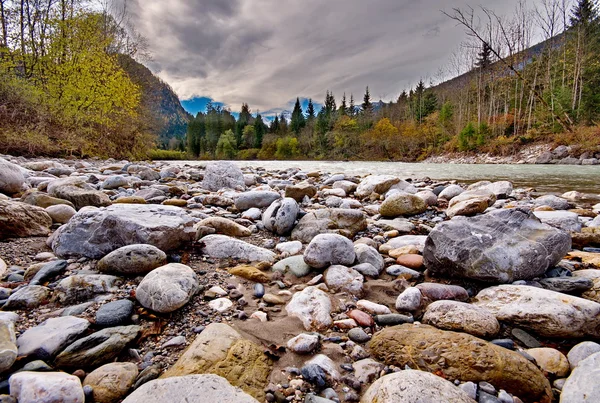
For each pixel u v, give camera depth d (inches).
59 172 298.0
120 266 93.4
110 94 582.9
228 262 112.8
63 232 110.5
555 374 60.4
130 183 253.4
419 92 2522.1
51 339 62.2
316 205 215.9
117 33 742.5
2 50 486.0
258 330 74.8
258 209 182.9
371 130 2034.9
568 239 98.9
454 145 1440.7
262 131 2871.6
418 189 285.1
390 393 49.6
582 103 1042.1
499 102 1551.4
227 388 50.3
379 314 82.3
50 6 566.6
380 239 145.6
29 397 48.2
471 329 70.2
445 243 100.3
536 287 82.4
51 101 516.7
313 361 63.6
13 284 88.6
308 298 85.5
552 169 626.2
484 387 55.0
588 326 67.4
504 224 103.1
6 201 125.0
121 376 56.7
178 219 120.5
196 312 80.8
